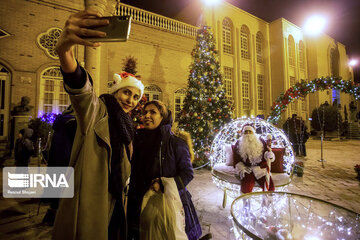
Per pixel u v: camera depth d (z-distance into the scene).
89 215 0.87
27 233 2.72
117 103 1.19
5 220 3.07
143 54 11.20
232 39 16.55
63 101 8.90
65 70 0.79
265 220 2.07
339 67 23.11
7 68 7.77
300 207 2.54
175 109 12.27
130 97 1.34
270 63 19.23
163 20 12.06
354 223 1.92
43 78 8.55
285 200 2.24
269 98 18.62
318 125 17.81
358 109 23.53
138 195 1.50
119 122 1.12
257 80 18.42
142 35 11.23
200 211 3.44
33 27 8.23
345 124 18.33
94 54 8.82
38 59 8.32
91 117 0.91
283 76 18.22
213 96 7.13
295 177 5.60
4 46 7.73
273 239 1.63
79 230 0.84
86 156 0.92
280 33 18.66
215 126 7.11
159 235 1.28
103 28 0.75
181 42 12.57
